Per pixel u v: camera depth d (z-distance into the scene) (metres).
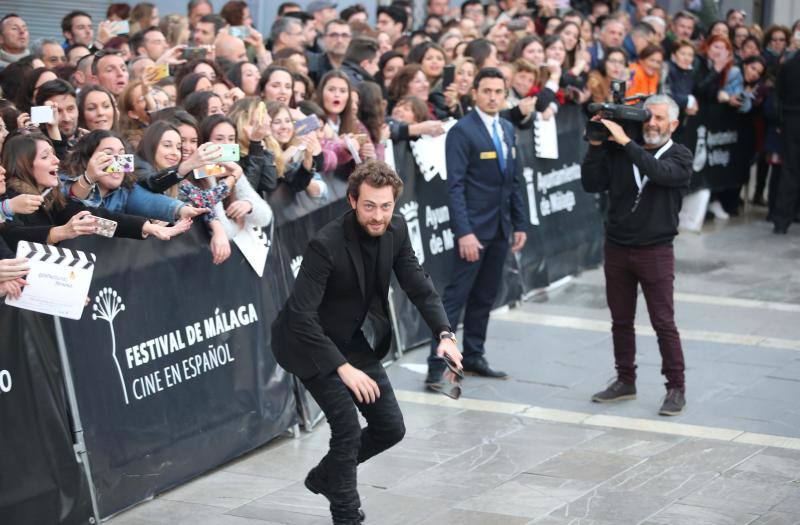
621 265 7.35
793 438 6.76
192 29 10.49
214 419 6.20
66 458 5.23
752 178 16.98
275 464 6.38
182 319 6.00
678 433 6.85
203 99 6.82
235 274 6.43
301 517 5.61
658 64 12.17
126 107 6.88
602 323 9.56
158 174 5.85
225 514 5.62
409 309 8.81
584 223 11.52
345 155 7.85
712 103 13.57
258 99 6.66
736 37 14.96
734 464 6.29
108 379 5.50
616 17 13.38
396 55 9.84
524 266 10.29
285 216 7.06
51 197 5.44
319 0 11.70
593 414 7.26
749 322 9.54
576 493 5.86
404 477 6.12
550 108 10.54
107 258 5.51
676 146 7.13
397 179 4.94
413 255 5.31
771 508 5.63
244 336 6.49
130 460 5.61
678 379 7.26
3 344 4.96
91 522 5.35
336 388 5.09
